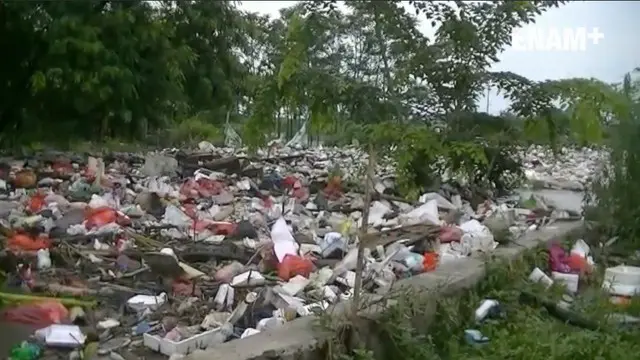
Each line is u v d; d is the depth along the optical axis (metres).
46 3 19.52
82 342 5.28
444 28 5.53
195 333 5.59
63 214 9.91
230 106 24.89
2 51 20.17
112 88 20.09
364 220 5.38
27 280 7.04
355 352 4.99
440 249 8.67
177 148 21.28
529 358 5.50
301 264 7.58
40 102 20.94
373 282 6.83
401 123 5.10
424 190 11.74
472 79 5.51
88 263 7.75
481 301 6.58
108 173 14.76
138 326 5.80
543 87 5.41
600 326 6.49
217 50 24.41
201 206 11.61
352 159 16.91
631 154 9.91
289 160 18.27
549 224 10.49
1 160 16.27
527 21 5.63
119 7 20.12
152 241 8.89
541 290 7.18
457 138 5.39
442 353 5.70
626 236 10.10
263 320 5.70
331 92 5.24
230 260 8.32
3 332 5.62
